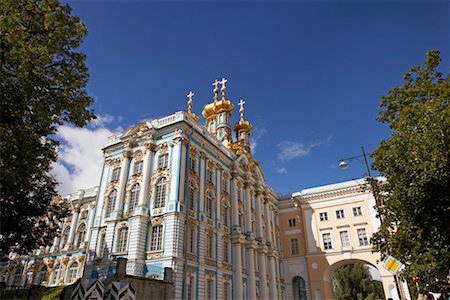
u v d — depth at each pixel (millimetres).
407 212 15539
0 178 16859
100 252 33969
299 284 54781
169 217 31031
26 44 17562
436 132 13609
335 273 69875
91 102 21391
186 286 29469
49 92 19406
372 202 51406
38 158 20281
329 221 53594
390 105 24109
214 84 61031
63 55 20578
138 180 35375
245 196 45750
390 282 46031
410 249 18797
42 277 46344
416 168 13961
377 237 22969
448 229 14234
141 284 21688
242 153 48656
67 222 51875
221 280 35219
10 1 18156
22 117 17891
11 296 19891
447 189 13523
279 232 56250
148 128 37719
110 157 39812
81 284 14312
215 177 40031
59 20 19656
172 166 33875
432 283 17188
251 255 41406
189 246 31797
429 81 22406
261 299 41594
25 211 22672
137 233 31203
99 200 37594
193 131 36969
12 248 24984
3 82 16219
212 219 37188
